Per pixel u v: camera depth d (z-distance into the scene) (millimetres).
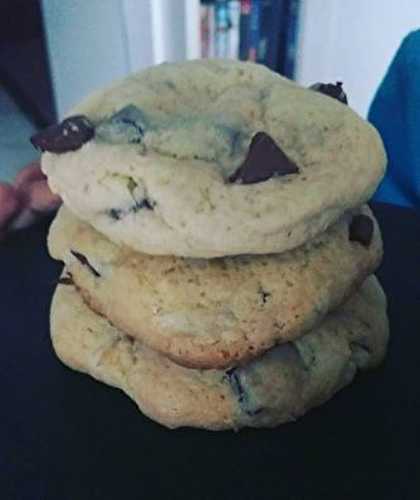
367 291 152
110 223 125
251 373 134
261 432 135
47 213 195
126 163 120
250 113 131
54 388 144
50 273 173
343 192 123
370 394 143
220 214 116
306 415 138
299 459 130
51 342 154
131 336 136
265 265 128
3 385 145
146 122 125
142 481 127
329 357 139
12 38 221
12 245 183
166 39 268
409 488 125
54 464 130
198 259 127
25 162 208
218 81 139
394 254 179
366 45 353
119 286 129
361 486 126
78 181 124
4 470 129
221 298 125
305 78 369
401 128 230
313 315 128
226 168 122
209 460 130
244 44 333
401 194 226
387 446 132
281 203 118
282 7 335
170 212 117
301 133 129
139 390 136
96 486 126
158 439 134
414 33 235
